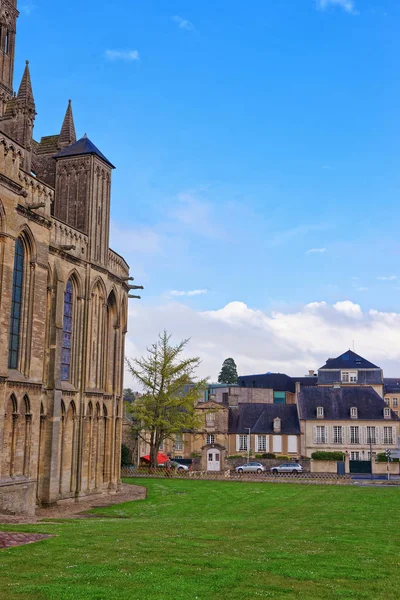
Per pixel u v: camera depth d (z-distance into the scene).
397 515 34.28
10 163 32.47
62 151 47.69
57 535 22.67
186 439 100.50
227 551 20.56
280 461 87.69
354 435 99.12
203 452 91.38
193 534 24.38
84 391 43.94
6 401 32.91
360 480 63.47
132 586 15.50
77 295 44.34
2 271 31.30
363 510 36.94
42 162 52.03
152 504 41.88
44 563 17.73
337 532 26.89
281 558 19.69
